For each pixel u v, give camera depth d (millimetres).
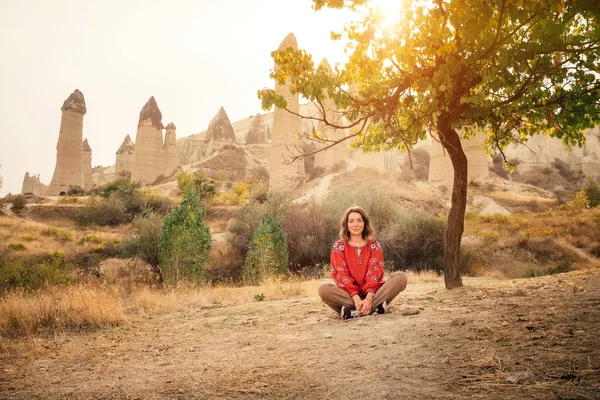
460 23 4562
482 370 2570
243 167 103188
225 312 7020
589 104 6297
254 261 19500
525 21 4543
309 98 6266
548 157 103312
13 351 4648
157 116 102000
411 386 2434
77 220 49406
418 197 46969
